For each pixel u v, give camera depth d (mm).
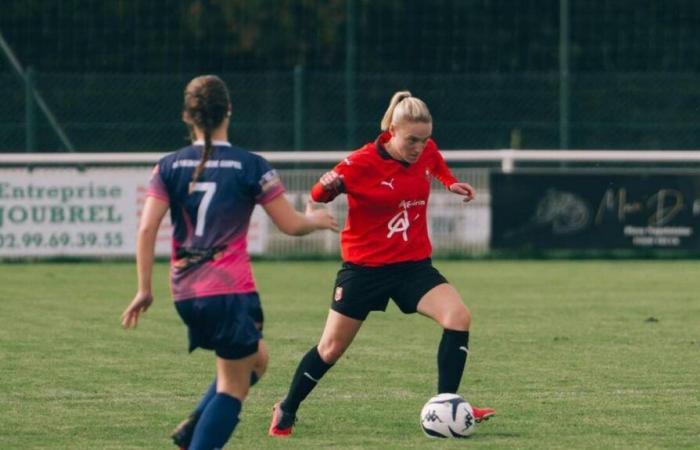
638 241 52656
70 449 19484
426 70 71188
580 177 52312
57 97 58406
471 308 37531
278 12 70812
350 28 57000
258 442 20016
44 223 50375
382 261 20422
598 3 71688
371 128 58281
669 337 31656
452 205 52219
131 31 68125
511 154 53531
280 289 42562
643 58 71062
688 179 52750
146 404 23125
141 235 16594
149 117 59094
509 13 71500
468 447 19547
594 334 32188
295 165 55281
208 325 16641
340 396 23859
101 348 29750
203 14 69688
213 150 16734
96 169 50562
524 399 23562
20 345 30219
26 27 68125
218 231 16625
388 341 31156
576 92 60344
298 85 55500
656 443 19844
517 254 52562
